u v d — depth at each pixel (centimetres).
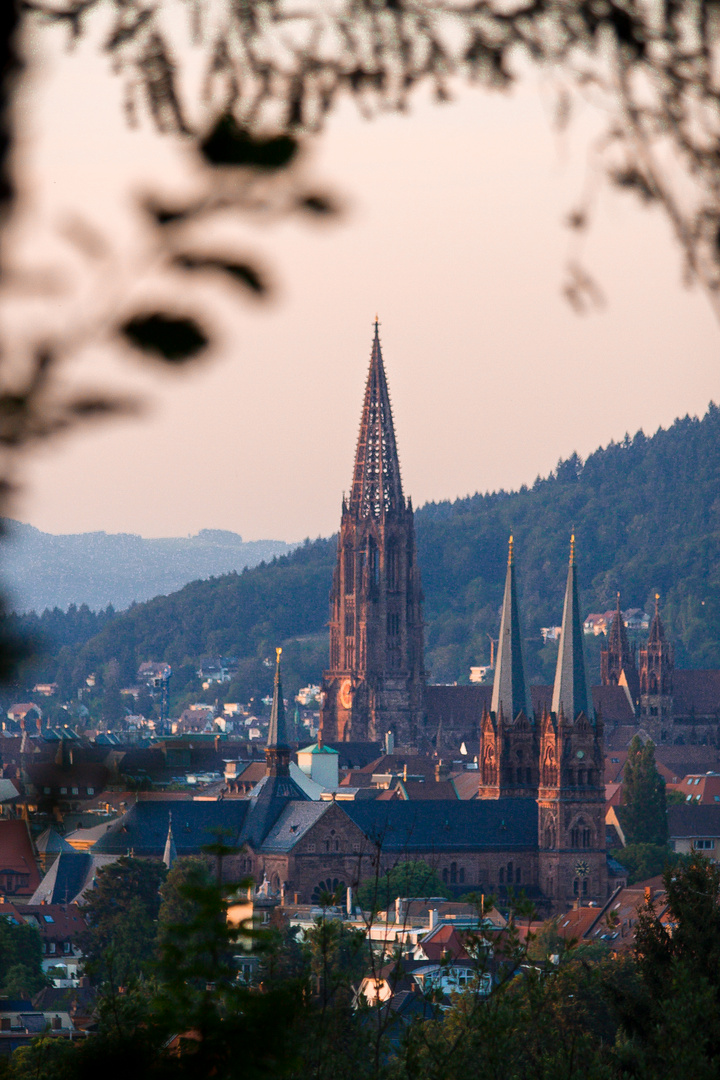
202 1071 5784
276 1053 5900
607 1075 15512
